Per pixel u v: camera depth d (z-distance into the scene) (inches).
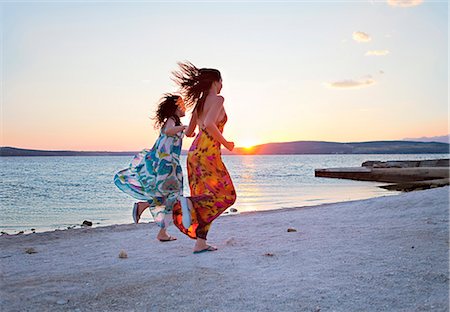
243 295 140.5
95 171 2379.4
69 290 149.5
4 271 178.4
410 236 220.4
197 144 215.0
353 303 131.2
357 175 1566.2
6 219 557.0
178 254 206.2
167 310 129.7
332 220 287.7
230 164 4109.3
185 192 961.5
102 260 198.7
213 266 178.1
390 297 135.2
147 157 231.0
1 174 2021.4
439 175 1414.9
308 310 126.9
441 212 280.7
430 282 147.6
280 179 1525.6
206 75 214.5
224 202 209.0
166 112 231.0
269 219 310.0
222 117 215.9
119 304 135.5
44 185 1259.8
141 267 181.2
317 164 3944.4
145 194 230.2
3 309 131.9
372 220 276.2
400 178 1456.7
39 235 281.9
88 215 581.6
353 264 173.0
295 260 183.2
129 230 298.7
